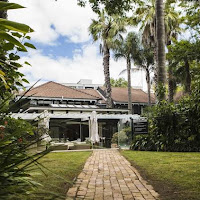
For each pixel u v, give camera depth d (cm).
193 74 2720
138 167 634
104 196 376
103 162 786
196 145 1009
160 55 1400
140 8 2445
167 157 810
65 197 154
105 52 2900
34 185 165
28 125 173
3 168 147
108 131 2189
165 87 1309
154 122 1185
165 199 343
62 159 803
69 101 2656
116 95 3428
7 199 138
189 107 1045
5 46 171
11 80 220
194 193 361
